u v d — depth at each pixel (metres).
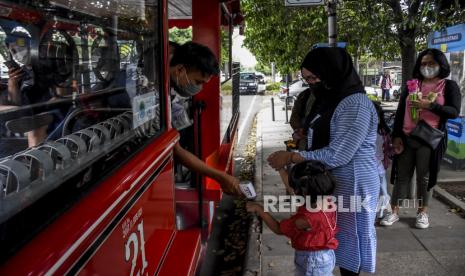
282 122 13.75
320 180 2.48
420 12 6.44
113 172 1.59
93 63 1.66
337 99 2.62
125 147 1.79
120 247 1.52
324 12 8.90
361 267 2.73
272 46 10.51
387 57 9.48
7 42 1.22
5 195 1.06
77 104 1.57
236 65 7.35
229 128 5.66
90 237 1.23
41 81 1.36
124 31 1.90
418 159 4.19
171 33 6.21
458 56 6.33
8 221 1.01
